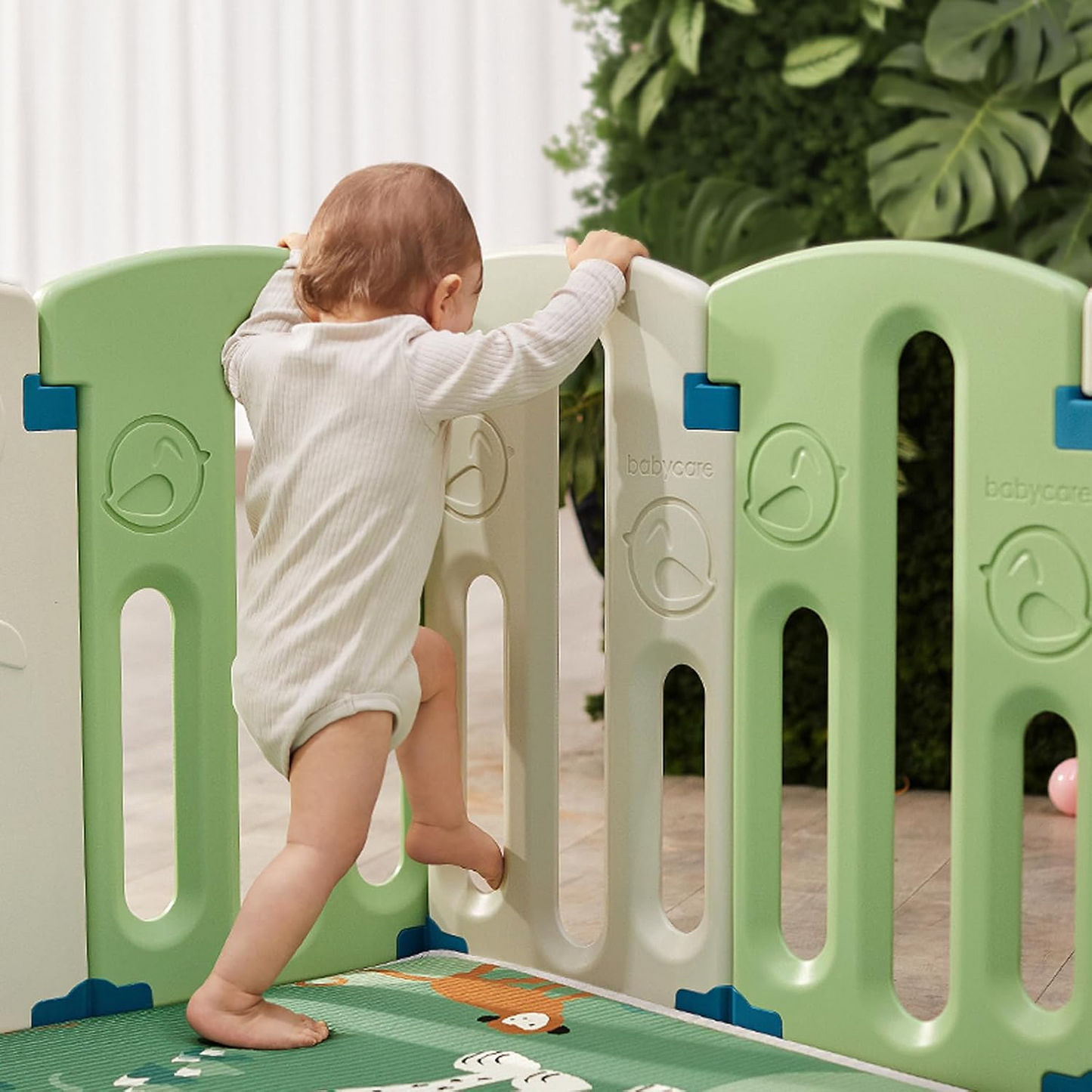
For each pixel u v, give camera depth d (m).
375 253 1.72
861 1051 1.64
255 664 1.70
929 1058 1.59
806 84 3.09
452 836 1.89
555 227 5.52
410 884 2.00
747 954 1.72
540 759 1.90
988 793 1.54
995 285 1.49
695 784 3.17
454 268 1.76
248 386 1.74
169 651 4.44
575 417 3.16
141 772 3.19
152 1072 1.56
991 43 3.01
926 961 2.14
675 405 1.73
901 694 3.13
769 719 1.70
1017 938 1.55
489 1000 1.79
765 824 1.71
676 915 2.35
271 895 1.64
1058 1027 1.50
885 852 1.64
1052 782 2.90
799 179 3.19
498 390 1.67
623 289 1.75
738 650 1.70
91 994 1.75
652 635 1.77
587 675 4.13
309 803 1.66
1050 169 3.13
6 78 5.73
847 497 1.61
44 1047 1.64
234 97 5.73
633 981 1.82
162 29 5.71
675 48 3.15
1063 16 3.02
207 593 1.79
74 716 1.72
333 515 1.68
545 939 1.91
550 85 5.46
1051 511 1.47
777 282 1.64
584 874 2.55
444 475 1.82
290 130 5.72
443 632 1.96
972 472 1.52
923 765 3.13
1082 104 2.99
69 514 1.70
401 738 1.73
